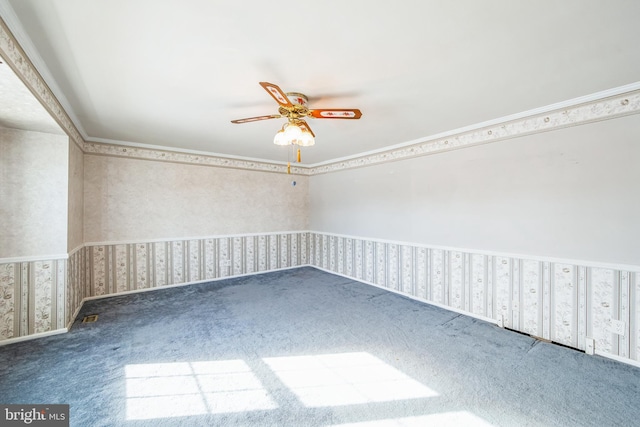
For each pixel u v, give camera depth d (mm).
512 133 3061
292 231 6043
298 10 1448
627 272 2406
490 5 1408
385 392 2031
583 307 2631
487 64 1986
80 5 1402
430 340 2830
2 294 2699
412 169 4137
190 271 4812
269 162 5680
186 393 2006
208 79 2199
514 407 1875
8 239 2734
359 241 5062
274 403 1912
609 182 2480
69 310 3129
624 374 2240
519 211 3035
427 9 1437
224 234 5164
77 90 2398
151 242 4461
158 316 3410
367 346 2703
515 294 3074
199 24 1561
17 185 2779
